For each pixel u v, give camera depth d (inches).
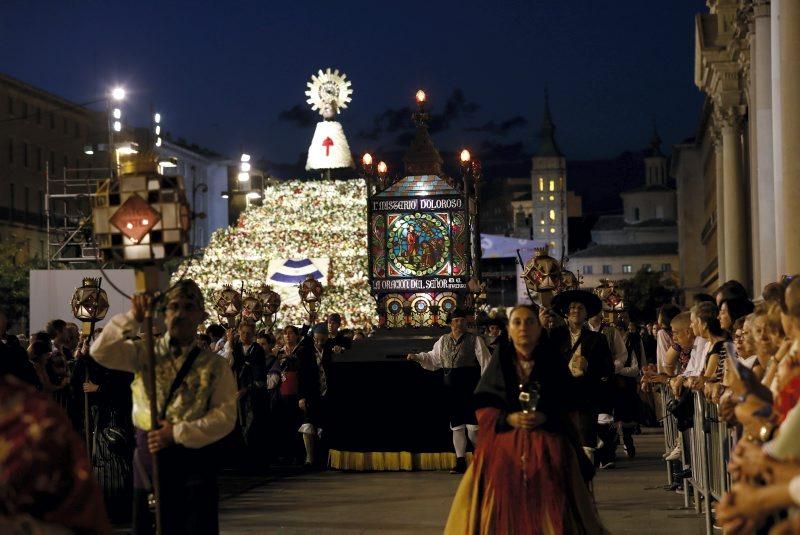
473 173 748.6
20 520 131.4
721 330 400.2
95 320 466.3
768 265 1120.8
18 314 2412.6
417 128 753.6
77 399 475.5
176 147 3508.9
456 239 746.2
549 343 307.9
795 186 784.3
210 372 275.0
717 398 352.2
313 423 689.0
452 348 617.0
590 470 309.6
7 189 3265.3
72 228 1610.5
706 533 400.8
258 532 434.3
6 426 131.6
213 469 274.8
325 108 1808.6
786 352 250.2
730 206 1664.6
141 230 263.1
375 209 750.5
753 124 1294.3
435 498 526.3
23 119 3351.4
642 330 1075.3
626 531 420.8
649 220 6604.3
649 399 723.4
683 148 4210.1
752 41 1230.9
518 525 297.6
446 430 647.8
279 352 783.1
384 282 751.1
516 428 301.7
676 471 537.0
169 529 271.0
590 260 6456.7
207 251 1625.2
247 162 1535.4
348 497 537.6
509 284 4795.8
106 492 442.9
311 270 1568.7
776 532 135.0
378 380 654.5
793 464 146.1
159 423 269.6
